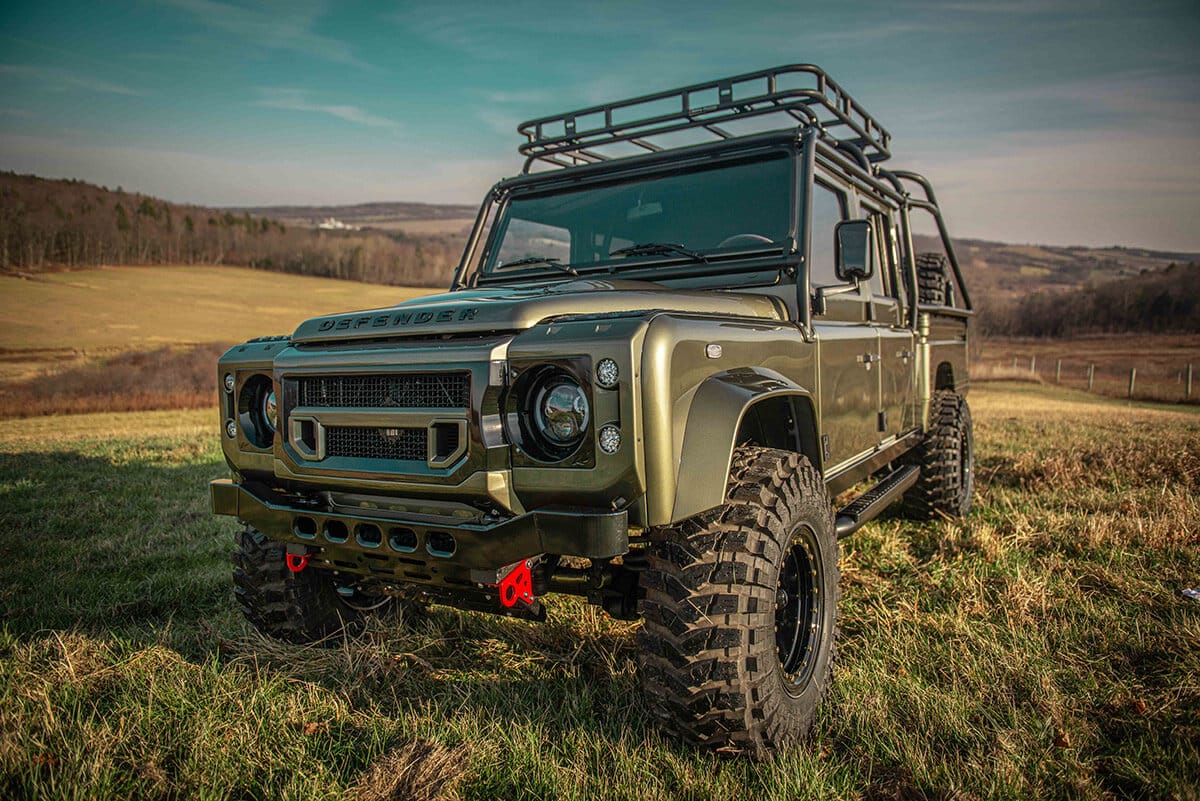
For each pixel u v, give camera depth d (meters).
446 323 2.47
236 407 2.99
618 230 3.80
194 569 4.76
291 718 2.69
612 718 2.70
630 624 3.57
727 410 2.40
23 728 2.58
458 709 2.78
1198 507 5.16
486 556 2.31
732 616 2.31
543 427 2.33
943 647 3.21
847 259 3.24
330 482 2.62
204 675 3.01
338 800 2.23
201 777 2.35
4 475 8.45
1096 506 5.52
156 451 10.76
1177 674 2.85
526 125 4.48
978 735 2.50
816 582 2.84
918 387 5.09
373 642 3.33
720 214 3.55
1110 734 2.55
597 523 2.14
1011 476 7.04
